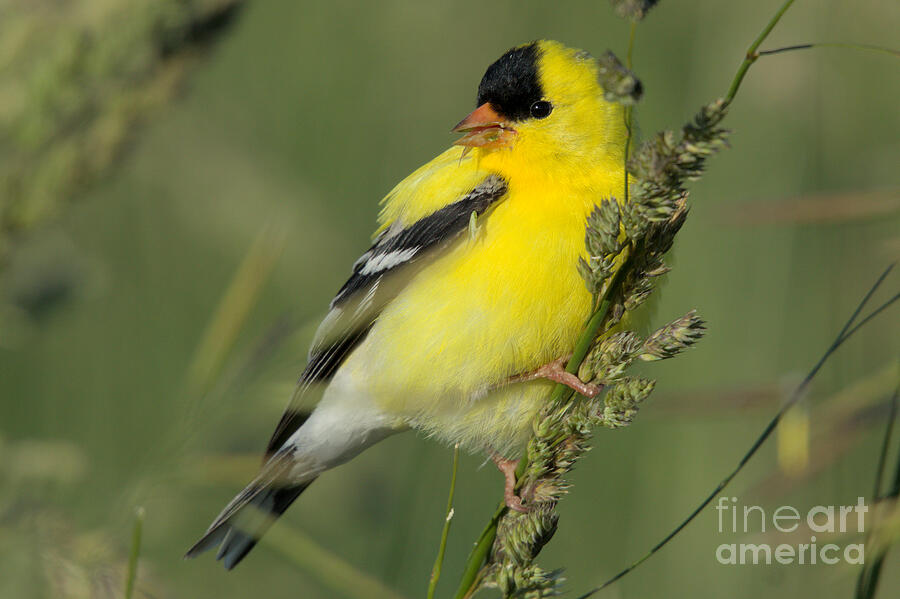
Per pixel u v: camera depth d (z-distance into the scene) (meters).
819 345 8.91
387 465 6.90
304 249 8.03
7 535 3.90
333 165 10.71
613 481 8.53
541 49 6.38
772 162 9.55
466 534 7.54
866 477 7.12
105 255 9.46
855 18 9.78
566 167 5.98
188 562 6.54
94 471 4.34
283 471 6.36
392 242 6.32
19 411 8.56
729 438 8.33
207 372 4.41
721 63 10.02
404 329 5.93
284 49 10.86
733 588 7.52
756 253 9.16
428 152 11.00
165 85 5.33
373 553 6.69
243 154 8.16
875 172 8.88
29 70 5.19
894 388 3.75
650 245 4.24
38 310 5.38
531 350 5.69
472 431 6.11
